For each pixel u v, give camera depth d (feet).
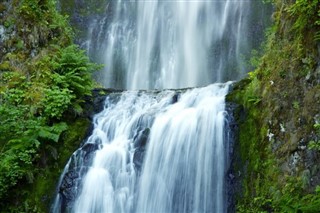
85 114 33.63
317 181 21.95
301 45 25.14
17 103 33.09
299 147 23.40
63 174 30.37
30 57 37.17
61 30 40.73
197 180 27.61
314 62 24.11
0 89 34.12
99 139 31.94
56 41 39.55
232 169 26.99
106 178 29.53
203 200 26.99
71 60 35.17
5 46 37.40
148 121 31.14
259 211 24.07
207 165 27.76
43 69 35.27
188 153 28.50
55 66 35.45
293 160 23.50
